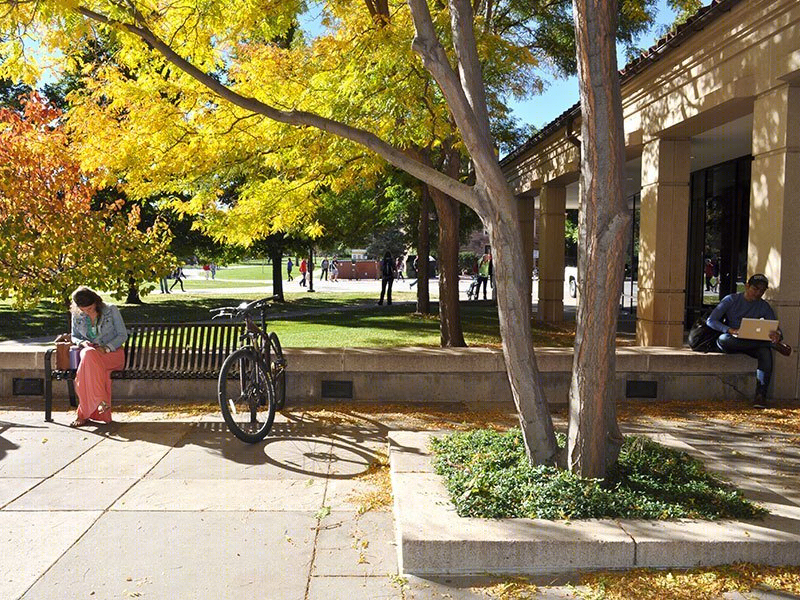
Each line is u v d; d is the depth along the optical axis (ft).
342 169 35.53
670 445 19.54
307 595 12.24
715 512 14.38
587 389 15.46
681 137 38.52
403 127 31.37
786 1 25.96
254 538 14.60
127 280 31.17
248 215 35.81
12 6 22.21
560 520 13.91
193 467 19.33
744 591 12.23
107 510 16.07
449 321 39.70
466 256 191.01
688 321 58.85
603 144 14.62
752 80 29.25
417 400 27.86
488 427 23.97
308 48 32.91
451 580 12.73
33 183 30.17
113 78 30.25
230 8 27.76
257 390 22.88
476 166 15.92
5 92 74.13
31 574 12.94
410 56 28.50
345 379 27.81
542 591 12.27
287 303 86.79
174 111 30.63
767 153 28.63
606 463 15.96
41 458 20.02
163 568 13.21
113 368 24.12
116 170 31.71
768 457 20.52
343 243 80.53
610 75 14.51
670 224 38.83
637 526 13.64
